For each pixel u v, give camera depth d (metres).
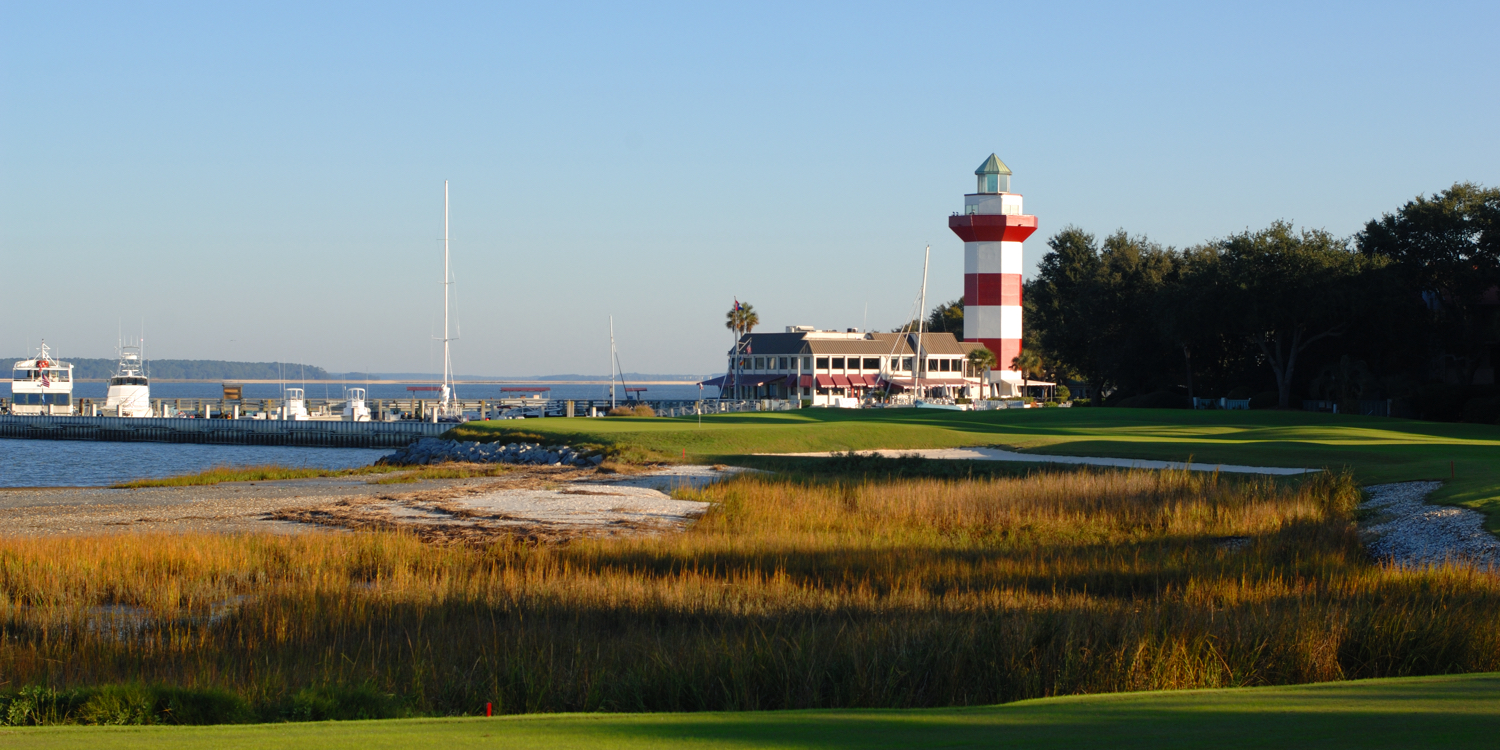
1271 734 8.09
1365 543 27.44
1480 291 89.38
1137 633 14.82
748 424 68.25
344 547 25.12
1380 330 87.88
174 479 51.00
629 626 16.61
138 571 22.34
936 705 13.10
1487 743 7.62
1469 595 17.84
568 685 13.28
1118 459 49.94
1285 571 23.12
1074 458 50.78
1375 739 7.81
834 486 38.34
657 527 31.55
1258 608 17.64
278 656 15.08
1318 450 51.12
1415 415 83.81
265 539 25.89
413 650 15.16
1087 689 13.41
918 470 46.28
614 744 8.01
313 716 11.87
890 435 60.81
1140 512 32.75
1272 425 71.56
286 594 19.36
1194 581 21.31
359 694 12.58
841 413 86.12
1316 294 87.31
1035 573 23.31
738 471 47.62
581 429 67.44
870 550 26.56
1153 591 21.59
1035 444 56.75
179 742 8.12
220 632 17.14
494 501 37.62
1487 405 78.56
